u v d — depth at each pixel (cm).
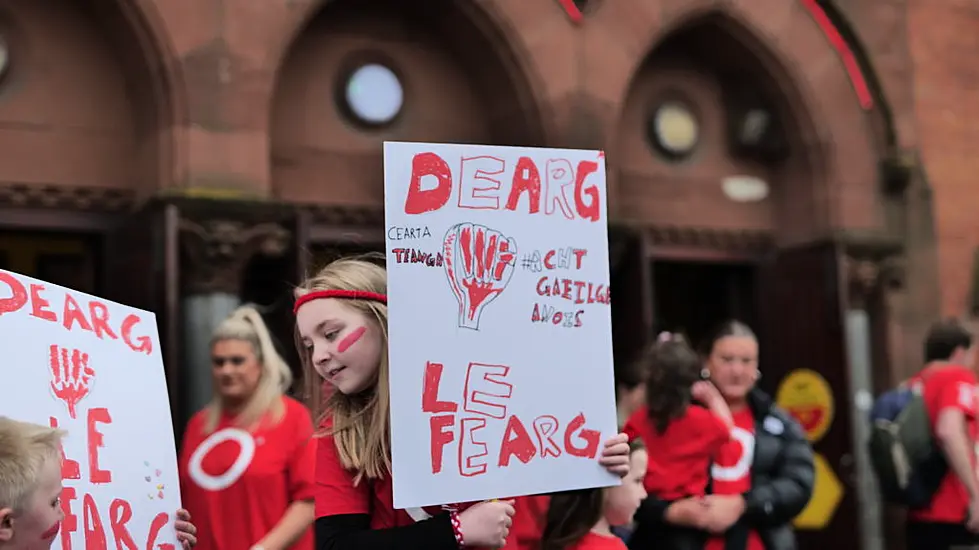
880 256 800
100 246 634
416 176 221
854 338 798
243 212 600
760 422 430
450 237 223
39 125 609
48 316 235
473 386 222
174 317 575
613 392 238
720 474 414
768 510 411
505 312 228
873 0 821
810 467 427
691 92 813
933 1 854
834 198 796
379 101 698
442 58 726
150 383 260
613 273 739
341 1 694
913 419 546
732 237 815
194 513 377
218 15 613
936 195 841
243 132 614
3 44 602
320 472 224
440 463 216
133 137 631
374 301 223
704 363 449
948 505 538
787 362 806
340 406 224
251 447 377
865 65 814
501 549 239
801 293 800
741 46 788
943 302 834
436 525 213
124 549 240
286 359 627
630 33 735
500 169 231
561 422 231
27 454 199
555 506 316
